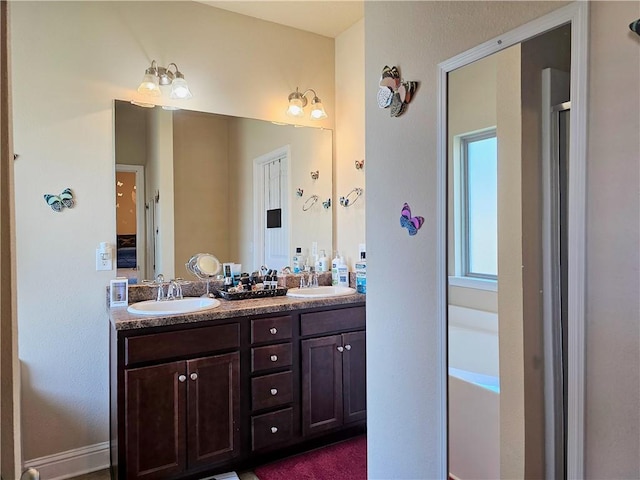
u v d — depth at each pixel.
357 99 2.85
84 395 2.24
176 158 2.52
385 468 1.48
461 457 1.21
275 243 2.86
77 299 2.22
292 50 2.89
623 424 0.83
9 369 0.56
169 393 1.96
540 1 0.98
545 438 0.99
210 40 2.60
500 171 1.10
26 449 2.10
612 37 0.84
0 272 0.54
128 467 1.87
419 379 1.34
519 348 1.06
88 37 2.25
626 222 0.82
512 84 1.05
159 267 2.46
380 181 1.49
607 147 0.85
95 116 2.27
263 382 2.20
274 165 2.84
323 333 2.39
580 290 0.89
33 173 2.12
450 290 1.23
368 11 1.54
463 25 1.18
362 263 2.71
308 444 2.39
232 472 2.15
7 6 0.57
